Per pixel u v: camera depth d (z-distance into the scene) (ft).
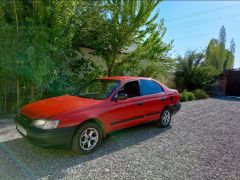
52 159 11.71
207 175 10.65
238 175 10.76
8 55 18.21
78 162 11.48
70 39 20.74
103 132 13.62
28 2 19.77
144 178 10.09
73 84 25.54
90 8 23.73
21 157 11.79
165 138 16.21
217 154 13.39
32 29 18.17
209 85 50.80
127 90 15.67
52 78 20.81
